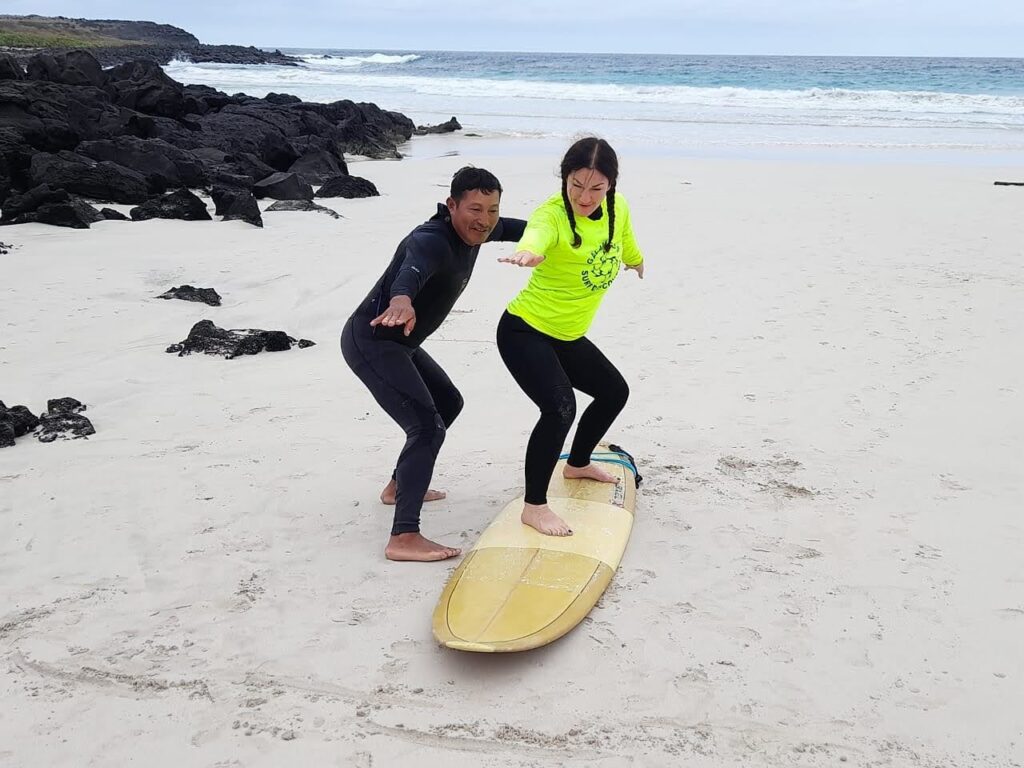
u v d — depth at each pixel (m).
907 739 2.90
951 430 5.64
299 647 3.39
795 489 4.79
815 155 22.31
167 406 6.04
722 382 6.58
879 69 62.25
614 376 4.28
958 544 4.20
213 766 2.78
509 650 3.18
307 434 5.57
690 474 5.00
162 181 14.77
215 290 8.93
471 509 4.56
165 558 4.05
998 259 10.54
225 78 55.53
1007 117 31.39
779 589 3.79
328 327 8.02
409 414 4.00
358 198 15.56
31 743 2.88
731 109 34.59
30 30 83.56
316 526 4.38
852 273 9.92
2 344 7.17
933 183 16.83
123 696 3.11
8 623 3.54
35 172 13.62
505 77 56.53
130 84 23.28
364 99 40.69
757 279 9.71
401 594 3.76
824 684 3.18
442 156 22.83
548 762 2.79
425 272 3.61
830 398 6.23
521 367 3.98
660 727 2.96
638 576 3.88
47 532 4.28
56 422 5.55
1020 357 7.07
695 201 14.80
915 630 3.50
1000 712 3.03
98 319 7.90
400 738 2.90
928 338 7.59
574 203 3.69
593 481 4.65
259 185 15.37
